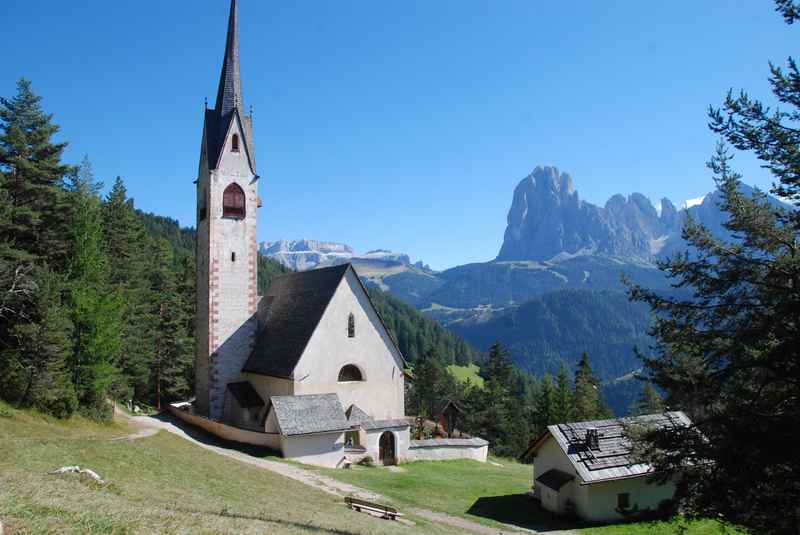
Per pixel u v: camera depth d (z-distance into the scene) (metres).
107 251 57.12
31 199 41.00
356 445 42.03
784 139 16.12
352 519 23.30
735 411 15.66
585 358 102.25
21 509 14.50
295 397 40.38
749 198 18.23
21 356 37.38
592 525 31.78
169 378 69.62
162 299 69.94
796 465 14.26
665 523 31.45
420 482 37.09
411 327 174.75
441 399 109.25
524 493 37.22
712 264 18.11
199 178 52.34
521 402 113.50
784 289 15.75
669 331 18.58
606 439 34.94
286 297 51.28
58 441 26.59
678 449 16.95
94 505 16.08
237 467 31.14
